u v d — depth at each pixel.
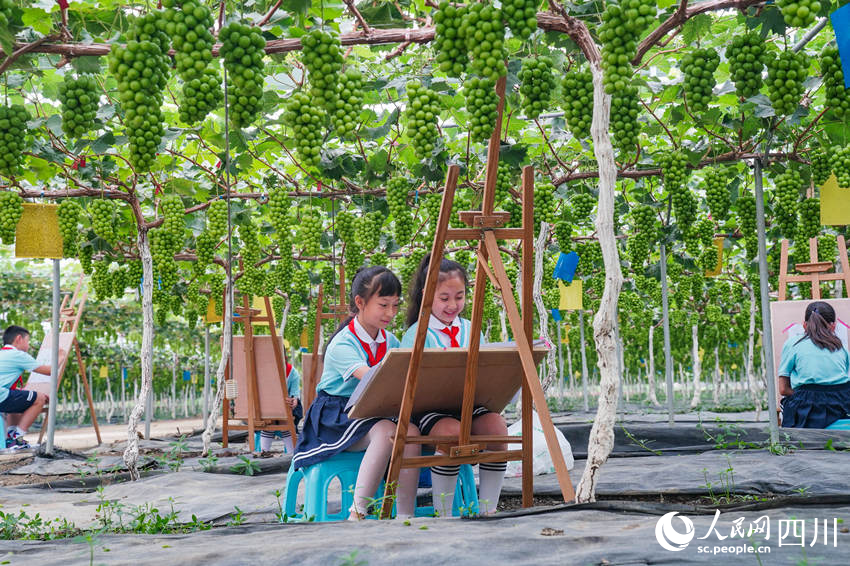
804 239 6.64
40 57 4.86
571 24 3.14
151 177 6.73
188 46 2.78
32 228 5.65
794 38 5.41
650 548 2.27
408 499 3.36
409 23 3.97
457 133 6.65
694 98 3.49
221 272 9.37
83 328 14.88
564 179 6.20
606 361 3.10
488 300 9.43
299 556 2.32
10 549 2.94
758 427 5.89
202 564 2.33
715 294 12.63
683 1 3.27
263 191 7.35
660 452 5.85
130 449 5.81
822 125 4.63
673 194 5.68
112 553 2.71
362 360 3.54
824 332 6.08
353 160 6.30
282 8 3.33
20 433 8.74
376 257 8.41
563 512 2.90
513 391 3.49
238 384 8.48
